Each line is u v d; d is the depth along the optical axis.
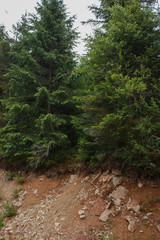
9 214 5.42
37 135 7.26
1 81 11.58
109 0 6.81
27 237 4.14
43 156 6.97
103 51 4.62
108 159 5.11
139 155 3.78
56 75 8.01
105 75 4.62
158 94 3.82
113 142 4.65
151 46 3.93
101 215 3.73
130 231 3.05
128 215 3.38
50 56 7.78
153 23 4.07
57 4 8.82
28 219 4.97
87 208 4.21
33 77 7.30
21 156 7.85
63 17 9.01
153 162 3.68
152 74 4.11
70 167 6.71
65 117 8.30
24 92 8.06
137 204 3.51
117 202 3.85
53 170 7.08
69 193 5.42
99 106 5.18
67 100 7.52
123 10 4.20
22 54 7.44
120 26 4.23
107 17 7.68
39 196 6.12
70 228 3.83
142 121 3.40
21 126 7.58
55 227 4.11
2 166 9.48
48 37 8.48
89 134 5.17
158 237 2.72
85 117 5.84
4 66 11.79
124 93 3.62
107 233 3.24
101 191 4.51
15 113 7.25
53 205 5.25
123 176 4.50
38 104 7.75
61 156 7.34
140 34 3.98
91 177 5.46
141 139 3.66
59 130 7.82
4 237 4.37
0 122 9.88
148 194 3.59
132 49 4.42
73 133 8.67
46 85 8.35
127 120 3.96
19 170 8.36
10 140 7.17
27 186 7.04
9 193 6.99
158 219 2.99
